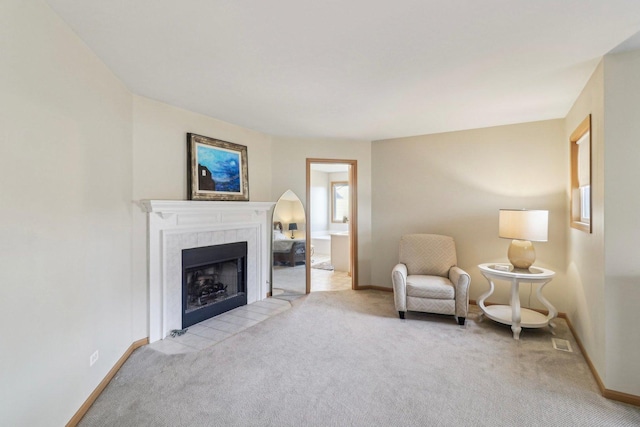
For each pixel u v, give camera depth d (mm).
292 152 4871
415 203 4746
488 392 2270
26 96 1543
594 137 2492
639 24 1855
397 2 1660
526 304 3973
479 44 2104
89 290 2129
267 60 2338
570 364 2672
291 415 2025
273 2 1668
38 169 1626
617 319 2195
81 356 2016
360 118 3826
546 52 2201
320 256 8367
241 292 4277
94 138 2217
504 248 4133
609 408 2092
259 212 4477
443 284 3658
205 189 3674
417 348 2988
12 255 1449
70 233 1905
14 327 1458
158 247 3178
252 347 3008
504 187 4113
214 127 3855
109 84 2467
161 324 3199
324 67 2453
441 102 3236
